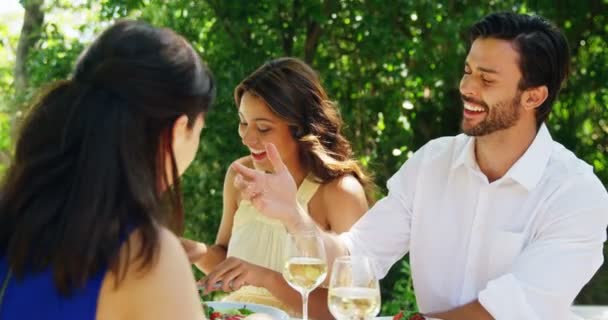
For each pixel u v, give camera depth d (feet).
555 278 7.18
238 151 20.93
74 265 4.41
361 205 9.67
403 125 23.56
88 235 4.42
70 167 4.61
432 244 8.19
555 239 7.39
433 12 21.84
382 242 8.41
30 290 4.56
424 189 8.24
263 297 9.28
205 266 10.44
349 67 23.21
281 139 9.74
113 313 4.57
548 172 7.60
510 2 23.21
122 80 4.63
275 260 9.70
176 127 4.77
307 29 22.08
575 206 7.37
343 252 8.13
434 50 22.67
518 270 7.28
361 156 22.99
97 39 4.87
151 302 4.58
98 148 4.52
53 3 26.73
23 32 27.91
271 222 9.76
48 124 4.68
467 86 7.51
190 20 22.35
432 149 8.42
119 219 4.52
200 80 4.86
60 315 4.47
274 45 21.50
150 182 4.66
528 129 7.61
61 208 4.56
